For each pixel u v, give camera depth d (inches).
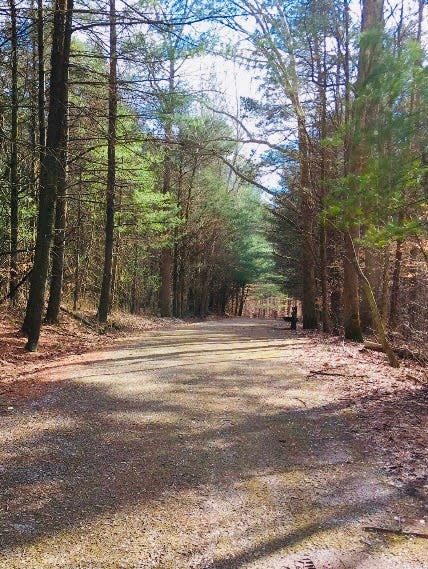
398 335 575.2
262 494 160.7
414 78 260.5
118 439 206.1
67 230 632.4
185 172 1048.8
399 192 276.8
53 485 160.2
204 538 132.7
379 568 121.2
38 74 528.4
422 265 608.1
